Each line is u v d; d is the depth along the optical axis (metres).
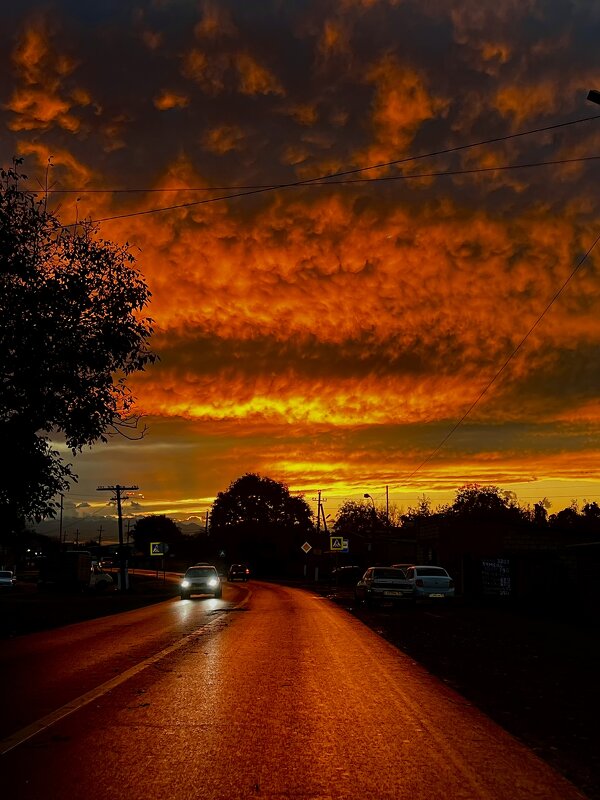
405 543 65.50
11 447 18.33
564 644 17.44
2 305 17.62
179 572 119.31
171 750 7.33
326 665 13.43
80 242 18.67
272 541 104.12
